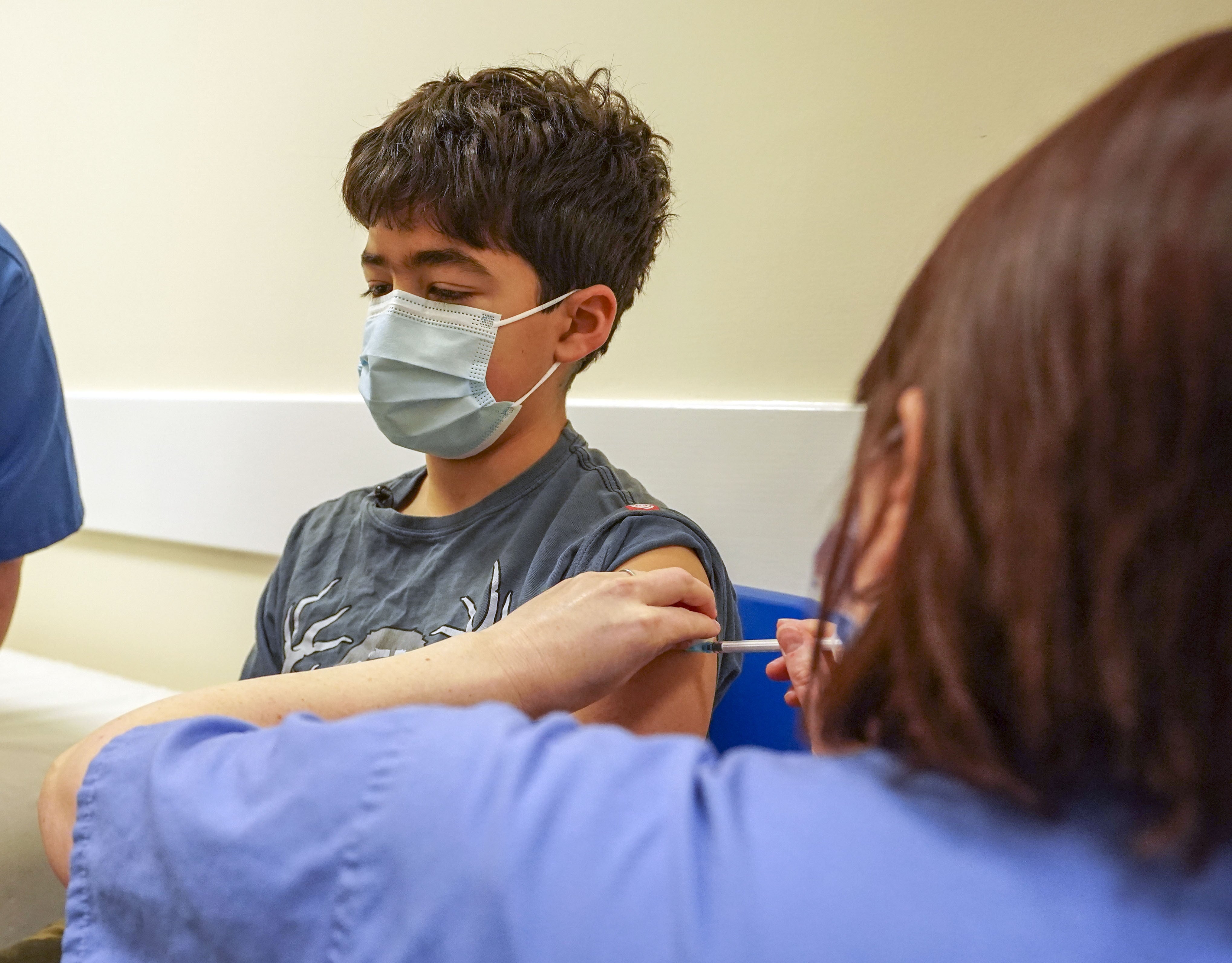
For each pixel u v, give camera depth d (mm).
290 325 1667
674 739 357
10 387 1085
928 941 270
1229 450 248
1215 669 259
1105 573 264
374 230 885
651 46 1268
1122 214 270
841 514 381
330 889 328
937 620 303
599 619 613
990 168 1045
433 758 337
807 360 1175
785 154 1175
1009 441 285
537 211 858
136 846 387
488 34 1413
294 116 1625
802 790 317
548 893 295
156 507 1852
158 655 1938
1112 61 978
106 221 1927
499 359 894
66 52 1943
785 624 713
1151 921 264
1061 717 280
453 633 863
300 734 367
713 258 1237
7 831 1034
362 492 1095
